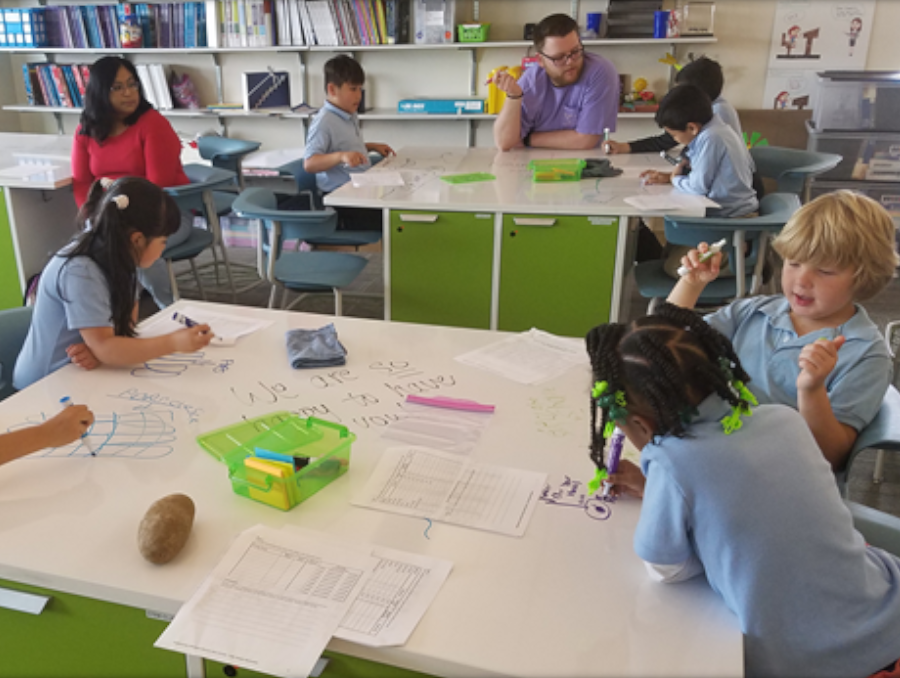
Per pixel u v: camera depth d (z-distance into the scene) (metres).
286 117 5.51
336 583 1.04
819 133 4.49
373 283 4.59
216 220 3.75
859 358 1.44
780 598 0.96
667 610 1.00
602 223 2.85
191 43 5.26
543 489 1.27
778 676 0.99
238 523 1.17
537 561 1.09
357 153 3.65
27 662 1.14
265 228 3.56
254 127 5.67
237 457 1.30
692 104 2.94
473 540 1.14
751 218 2.66
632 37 4.81
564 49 3.76
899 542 1.26
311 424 1.43
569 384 1.67
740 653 0.93
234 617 0.98
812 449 1.02
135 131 3.58
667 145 3.96
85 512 1.19
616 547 1.13
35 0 5.59
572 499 1.24
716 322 1.70
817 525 0.96
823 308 1.47
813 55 4.82
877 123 4.41
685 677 0.89
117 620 1.07
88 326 1.71
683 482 0.96
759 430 0.99
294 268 3.18
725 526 0.95
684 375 0.95
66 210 3.90
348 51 5.30
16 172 3.62
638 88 4.96
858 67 4.80
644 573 1.07
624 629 0.97
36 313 1.82
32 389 1.61
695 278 1.65
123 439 1.41
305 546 1.12
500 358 1.80
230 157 4.48
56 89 5.54
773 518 0.95
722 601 1.02
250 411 1.53
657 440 1.00
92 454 1.36
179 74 5.57
